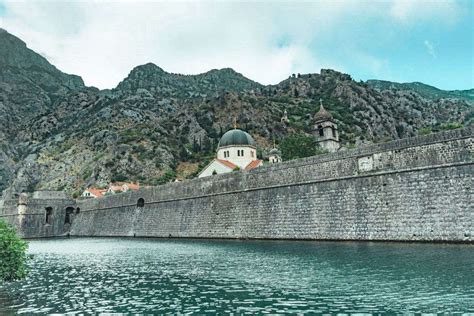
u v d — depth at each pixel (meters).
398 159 30.83
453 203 27.22
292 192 38.56
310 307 13.17
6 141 198.12
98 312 13.82
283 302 14.05
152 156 148.00
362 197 32.69
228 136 85.62
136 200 61.88
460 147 27.55
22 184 159.75
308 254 26.27
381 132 190.88
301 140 98.12
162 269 23.86
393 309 12.35
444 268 18.06
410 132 196.88
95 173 142.88
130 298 15.93
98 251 38.09
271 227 39.72
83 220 75.31
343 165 34.62
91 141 173.75
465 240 26.12
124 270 24.22
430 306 12.41
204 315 12.96
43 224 76.31
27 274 23.17
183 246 39.03
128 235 61.41
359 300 13.65
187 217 51.16
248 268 22.19
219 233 45.75
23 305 15.07
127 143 155.75
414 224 28.94
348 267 20.19
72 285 19.30
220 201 46.75
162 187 56.97
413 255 22.39
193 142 165.25
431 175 28.72
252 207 42.47
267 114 186.62
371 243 30.22
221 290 16.72
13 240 20.78
